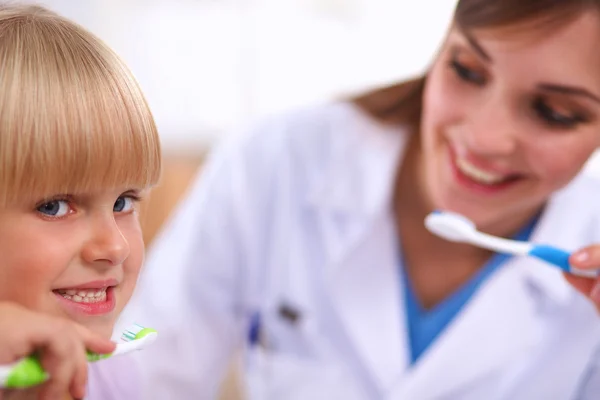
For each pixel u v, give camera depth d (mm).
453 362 661
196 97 1754
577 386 690
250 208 749
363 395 707
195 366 744
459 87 568
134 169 369
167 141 1687
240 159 766
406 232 698
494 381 678
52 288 354
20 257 342
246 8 1641
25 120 330
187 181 1585
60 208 354
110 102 357
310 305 723
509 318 666
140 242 404
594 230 687
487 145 548
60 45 359
